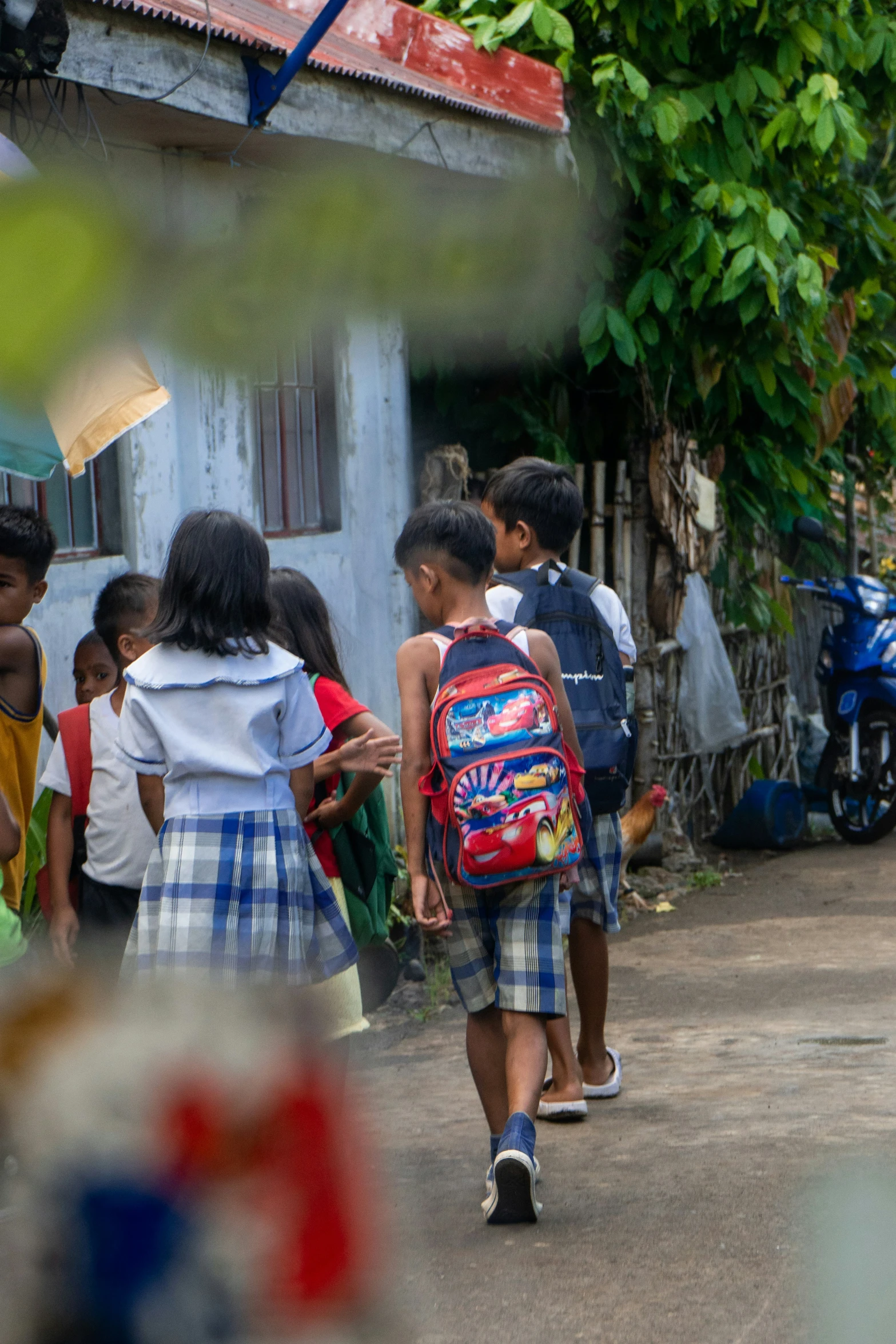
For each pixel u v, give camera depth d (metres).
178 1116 0.51
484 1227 4.86
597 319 10.30
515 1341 3.75
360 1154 0.55
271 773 4.48
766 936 10.56
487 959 5.35
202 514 4.53
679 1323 3.85
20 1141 0.50
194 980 0.54
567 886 5.29
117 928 5.11
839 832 13.83
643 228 11.23
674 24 11.69
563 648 6.15
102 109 6.15
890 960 9.69
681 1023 8.34
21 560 4.79
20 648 4.74
